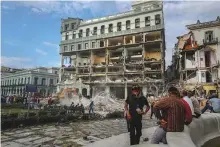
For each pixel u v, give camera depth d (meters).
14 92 86.12
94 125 14.98
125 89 50.06
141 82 47.53
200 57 41.44
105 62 55.75
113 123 16.25
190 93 6.91
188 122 4.64
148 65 50.28
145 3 52.78
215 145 5.86
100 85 53.75
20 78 85.31
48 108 23.86
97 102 31.53
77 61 59.84
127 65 51.44
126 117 6.37
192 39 43.34
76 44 60.50
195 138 5.33
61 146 8.46
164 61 52.62
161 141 4.67
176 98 4.57
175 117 4.33
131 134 6.05
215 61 40.41
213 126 6.89
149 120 17.89
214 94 10.86
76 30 61.19
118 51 55.91
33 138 10.03
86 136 10.11
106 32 56.72
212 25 41.34
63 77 61.66
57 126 14.20
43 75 81.88
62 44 62.72
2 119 12.84
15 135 10.69
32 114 16.23
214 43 40.59
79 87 55.41
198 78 41.00
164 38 54.84
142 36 51.41
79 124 15.51
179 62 47.12
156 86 45.88
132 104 6.12
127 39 54.47
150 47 52.06
